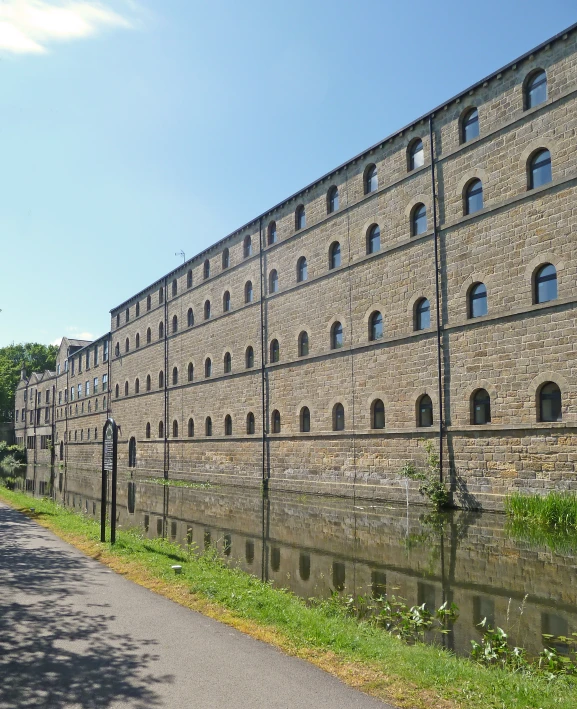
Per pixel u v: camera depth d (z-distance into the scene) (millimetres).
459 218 24375
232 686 5766
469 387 23391
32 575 10430
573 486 19531
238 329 39812
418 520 20734
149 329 55000
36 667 6191
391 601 10641
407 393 26031
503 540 16453
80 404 74688
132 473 54250
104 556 12305
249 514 23828
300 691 5668
